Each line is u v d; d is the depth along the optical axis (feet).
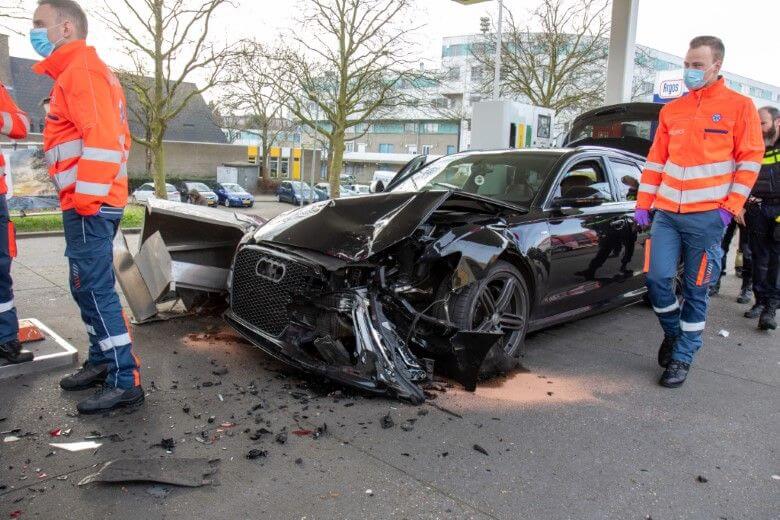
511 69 75.87
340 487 8.24
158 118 66.18
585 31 74.43
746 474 9.22
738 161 12.13
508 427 10.43
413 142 239.09
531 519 7.72
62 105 9.55
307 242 11.98
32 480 8.09
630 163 17.92
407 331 11.79
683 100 12.75
